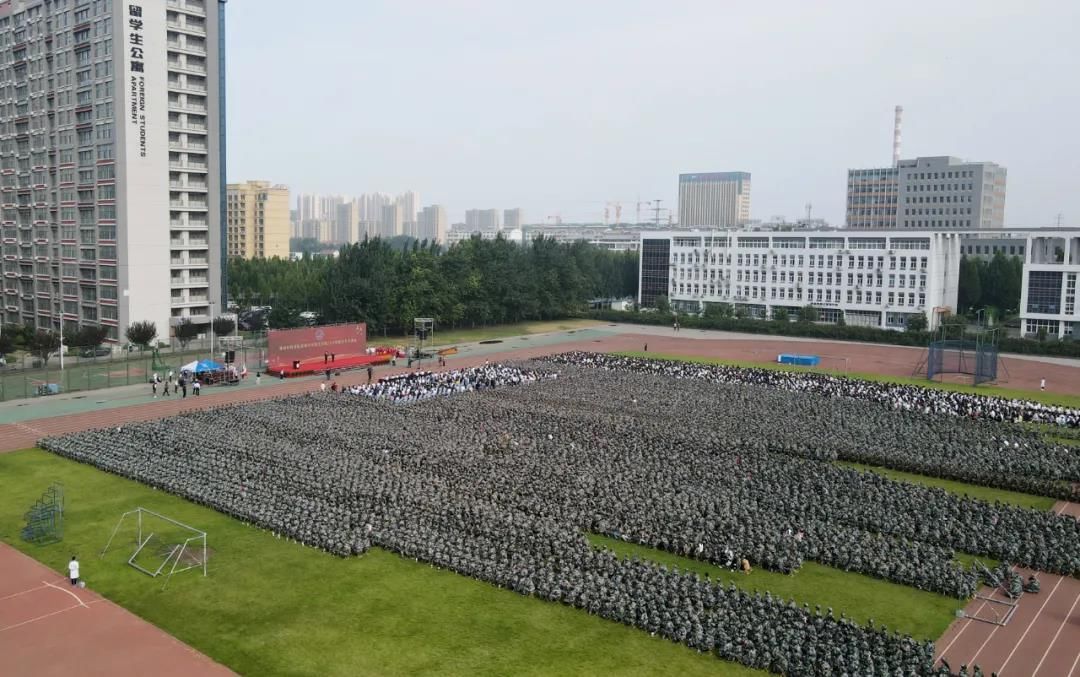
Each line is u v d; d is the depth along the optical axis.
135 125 128.50
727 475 64.38
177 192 137.38
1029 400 102.00
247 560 49.78
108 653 39.06
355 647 39.94
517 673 37.88
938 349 120.00
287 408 86.31
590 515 55.66
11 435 77.56
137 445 70.00
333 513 54.66
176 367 115.44
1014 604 46.09
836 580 49.16
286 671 37.69
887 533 54.94
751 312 198.50
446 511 54.69
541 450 70.81
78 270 138.25
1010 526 54.81
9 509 57.41
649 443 74.00
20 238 151.25
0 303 160.25
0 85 151.62
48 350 110.31
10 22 146.88
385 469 63.88
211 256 142.38
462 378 105.25
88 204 134.25
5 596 44.72
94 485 62.62
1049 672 39.28
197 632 41.19
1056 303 154.62
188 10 135.75
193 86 137.88
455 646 40.22
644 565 47.66
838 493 60.91
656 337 171.12
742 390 102.06
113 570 48.09
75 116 134.75
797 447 74.62
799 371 122.88
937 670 37.75
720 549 50.59
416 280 152.62
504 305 181.25
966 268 195.38
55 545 51.47
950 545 53.56
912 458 71.31
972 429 82.25
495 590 46.56
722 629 40.62
